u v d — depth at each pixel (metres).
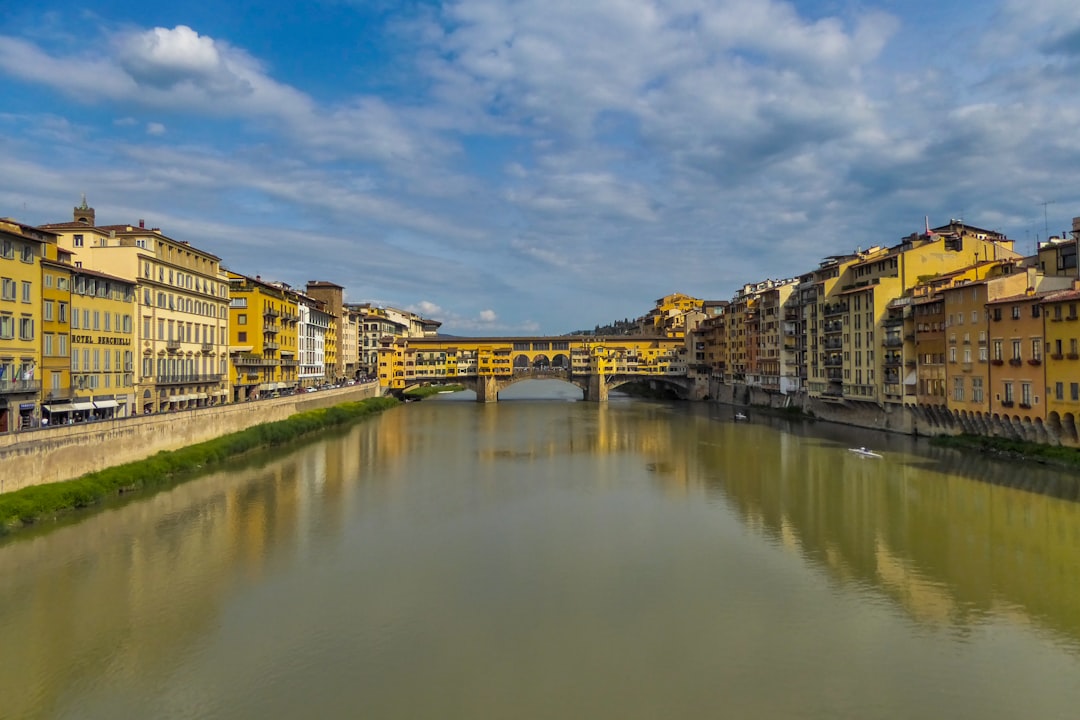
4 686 25.38
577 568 37.44
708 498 53.41
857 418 95.50
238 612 31.58
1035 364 61.00
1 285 49.28
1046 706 23.64
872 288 87.75
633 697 24.47
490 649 28.11
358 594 33.75
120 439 54.88
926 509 47.75
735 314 145.62
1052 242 75.50
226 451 68.81
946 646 27.94
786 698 24.30
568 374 165.38
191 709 23.91
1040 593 32.91
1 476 42.38
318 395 107.12
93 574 36.03
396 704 24.16
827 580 35.16
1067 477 54.69
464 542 42.16
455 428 102.81
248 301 99.75
